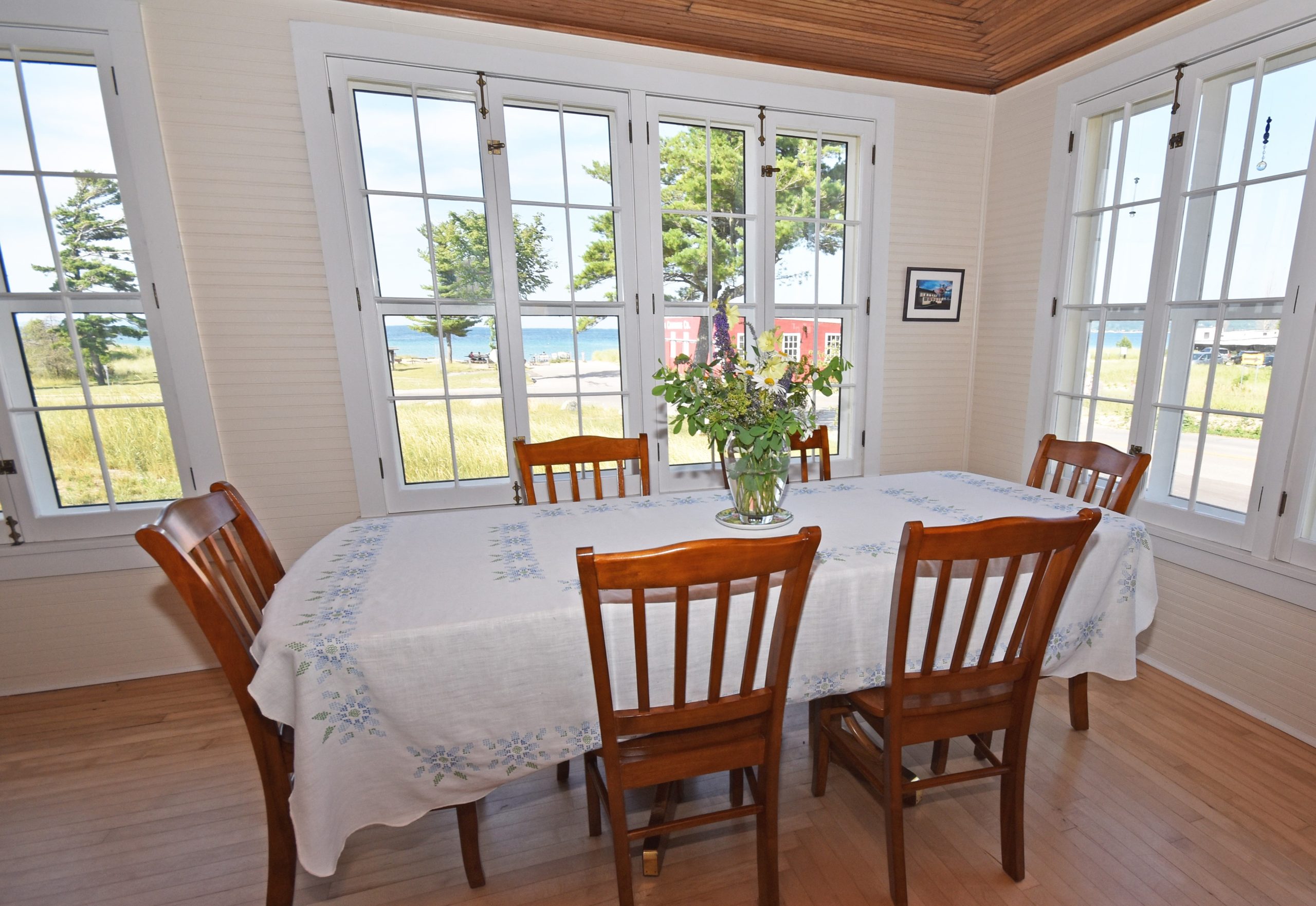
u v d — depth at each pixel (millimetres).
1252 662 1979
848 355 3066
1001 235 3012
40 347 2088
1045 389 2812
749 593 1238
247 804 1663
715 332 1474
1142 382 2367
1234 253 2037
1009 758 1338
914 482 2117
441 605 1166
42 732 1986
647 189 2576
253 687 1029
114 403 2170
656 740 1162
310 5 2107
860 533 1549
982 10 2225
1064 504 1800
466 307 2469
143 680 2303
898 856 1263
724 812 1202
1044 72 2717
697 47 2506
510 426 2578
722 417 1459
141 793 1706
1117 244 2467
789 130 2721
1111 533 1498
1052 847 1451
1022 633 1241
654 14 2256
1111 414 2533
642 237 2598
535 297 2547
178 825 1586
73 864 1466
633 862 1454
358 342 2338
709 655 1239
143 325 2164
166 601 2293
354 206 2271
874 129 2834
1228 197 2057
